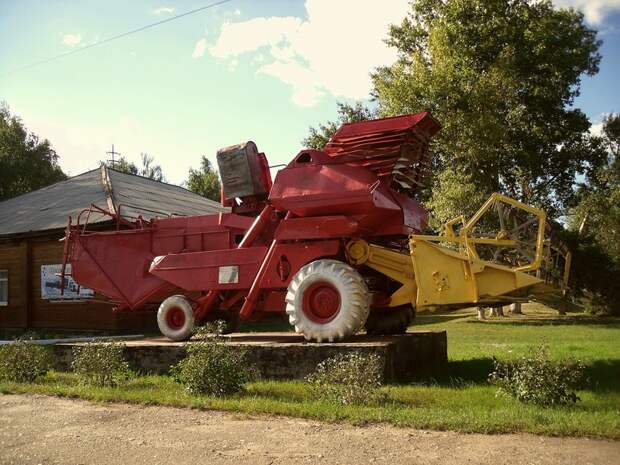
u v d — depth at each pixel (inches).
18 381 350.9
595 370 362.0
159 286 438.9
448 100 1043.3
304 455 193.6
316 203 357.1
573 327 826.2
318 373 308.8
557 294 353.4
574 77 1210.6
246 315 379.9
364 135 376.2
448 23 1167.6
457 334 713.0
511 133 1170.0
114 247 459.2
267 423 235.1
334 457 190.7
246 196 417.1
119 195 821.9
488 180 1089.4
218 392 288.8
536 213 333.4
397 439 207.9
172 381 336.2
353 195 347.3
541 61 1162.6
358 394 262.8
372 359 285.9
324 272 342.6
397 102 1066.7
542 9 1182.9
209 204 1082.7
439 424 220.1
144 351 377.1
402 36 1284.4
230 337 414.9
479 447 196.2
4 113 1776.6
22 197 994.1
